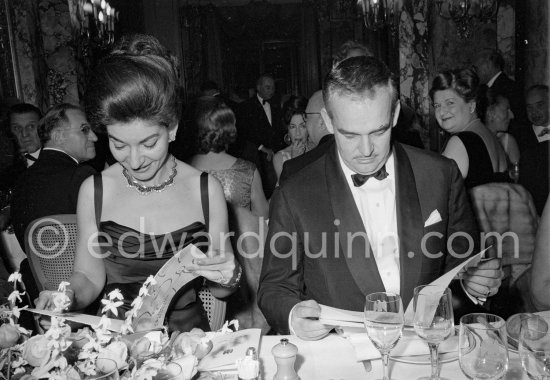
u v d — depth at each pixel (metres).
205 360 1.47
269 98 9.09
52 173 2.89
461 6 5.38
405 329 1.58
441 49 6.65
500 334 1.22
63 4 6.43
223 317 2.07
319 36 11.90
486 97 5.03
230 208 2.30
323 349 1.58
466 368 1.22
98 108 1.64
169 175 1.97
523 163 3.71
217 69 12.48
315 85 12.27
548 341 1.23
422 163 1.82
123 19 9.49
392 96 1.59
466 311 1.99
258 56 12.66
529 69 6.28
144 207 1.95
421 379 1.35
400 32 6.83
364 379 1.41
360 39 11.48
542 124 4.55
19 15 5.94
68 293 1.62
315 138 3.11
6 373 1.04
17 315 1.06
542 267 1.69
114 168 2.00
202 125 3.16
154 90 1.64
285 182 1.87
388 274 1.82
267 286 1.80
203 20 12.04
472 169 3.02
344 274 1.77
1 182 4.37
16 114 4.42
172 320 1.92
